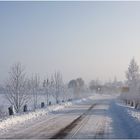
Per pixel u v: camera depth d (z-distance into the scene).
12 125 21.73
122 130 19.84
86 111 39.09
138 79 72.00
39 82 55.53
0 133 17.72
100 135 17.42
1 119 22.28
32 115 28.91
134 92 63.97
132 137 16.66
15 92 38.81
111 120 26.86
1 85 41.97
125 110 38.66
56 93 66.94
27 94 43.69
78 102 70.44
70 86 106.00
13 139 15.55
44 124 23.14
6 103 47.66
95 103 65.94
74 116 31.05
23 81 40.44
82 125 22.72
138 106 46.66
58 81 68.19
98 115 32.50
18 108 37.97
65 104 53.56
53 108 41.25
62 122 24.80
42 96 68.56
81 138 16.20
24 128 20.36
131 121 25.14
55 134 17.67
